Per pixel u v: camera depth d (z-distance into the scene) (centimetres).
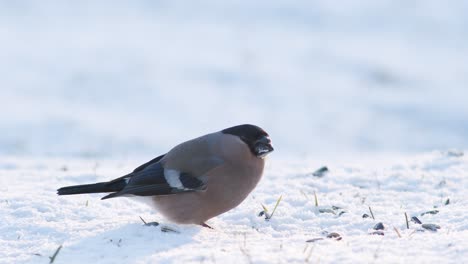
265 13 3675
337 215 638
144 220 616
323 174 820
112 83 2431
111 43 2989
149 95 2322
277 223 616
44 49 2828
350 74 2756
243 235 564
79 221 616
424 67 2897
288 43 3186
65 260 503
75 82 2417
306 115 2208
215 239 547
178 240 541
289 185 762
